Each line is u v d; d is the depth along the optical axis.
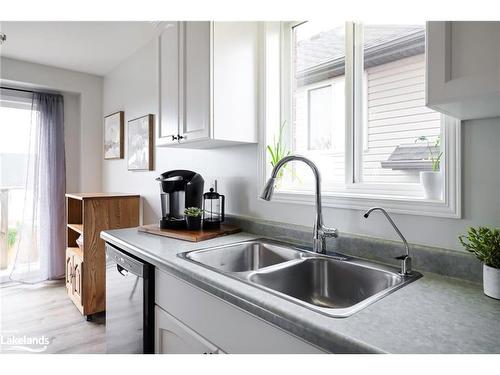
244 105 1.81
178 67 1.88
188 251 1.41
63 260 3.62
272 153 1.83
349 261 1.27
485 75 0.70
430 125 1.48
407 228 1.23
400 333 0.71
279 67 1.91
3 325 2.52
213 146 2.10
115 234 1.80
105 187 3.78
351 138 1.61
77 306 2.75
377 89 1.67
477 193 1.05
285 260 1.49
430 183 1.20
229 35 1.73
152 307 1.40
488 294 0.91
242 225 1.92
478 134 1.04
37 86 3.45
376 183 1.48
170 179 1.86
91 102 3.76
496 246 0.90
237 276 1.08
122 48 3.02
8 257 3.53
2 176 3.46
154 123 2.85
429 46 0.79
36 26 2.54
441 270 1.11
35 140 3.50
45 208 3.52
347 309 0.82
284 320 0.80
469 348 0.65
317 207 1.39
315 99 1.93
